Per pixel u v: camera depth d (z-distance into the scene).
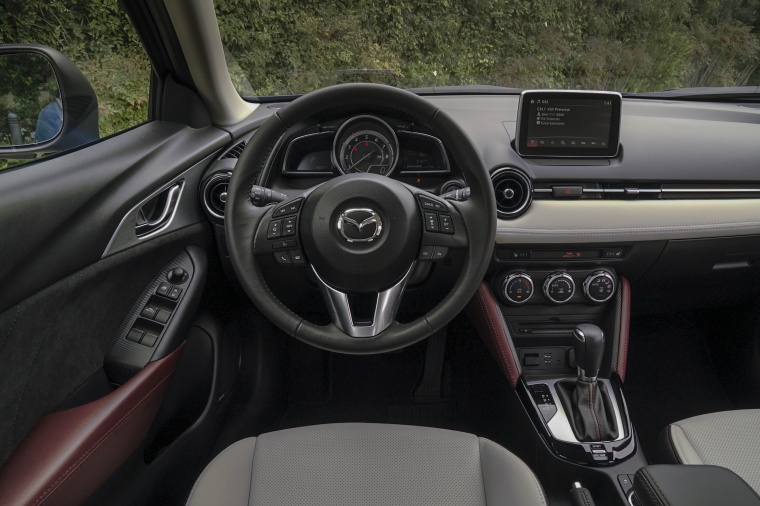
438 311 1.34
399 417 2.19
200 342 1.75
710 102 2.23
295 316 1.34
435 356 2.26
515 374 1.80
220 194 1.67
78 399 1.23
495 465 1.15
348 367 2.36
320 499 1.07
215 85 1.66
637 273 1.84
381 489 1.09
